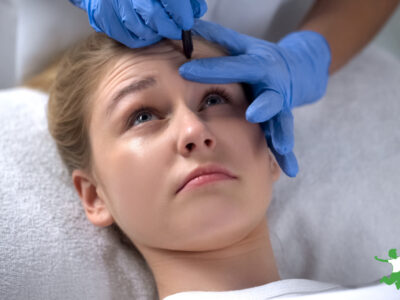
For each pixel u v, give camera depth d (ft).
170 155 2.74
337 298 2.55
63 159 3.58
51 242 3.29
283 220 3.94
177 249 2.95
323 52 3.78
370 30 4.16
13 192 3.40
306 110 4.24
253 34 4.42
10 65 5.28
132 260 3.55
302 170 4.04
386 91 4.26
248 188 2.81
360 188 3.91
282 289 2.84
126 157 2.83
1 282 3.05
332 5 4.20
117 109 2.90
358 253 3.76
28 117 3.83
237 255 3.09
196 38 3.18
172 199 2.74
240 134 2.86
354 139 4.08
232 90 3.04
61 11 4.24
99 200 3.32
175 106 2.83
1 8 4.92
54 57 4.43
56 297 3.16
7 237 3.19
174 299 2.86
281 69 3.26
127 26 2.75
